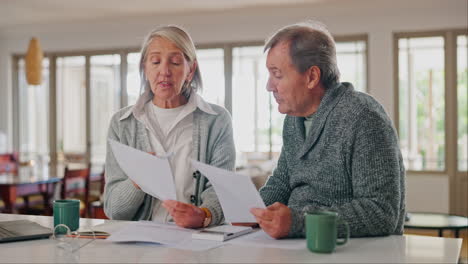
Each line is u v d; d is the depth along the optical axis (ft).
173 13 21.89
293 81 4.94
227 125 6.42
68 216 4.98
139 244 4.39
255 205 4.57
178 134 6.26
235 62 22.39
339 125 4.77
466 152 19.74
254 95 22.29
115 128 6.29
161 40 5.96
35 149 25.76
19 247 4.33
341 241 4.16
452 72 19.62
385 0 19.45
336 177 4.81
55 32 24.79
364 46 20.66
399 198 4.58
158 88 5.99
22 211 16.07
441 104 19.86
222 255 3.95
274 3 20.20
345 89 4.95
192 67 6.24
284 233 4.42
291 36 4.95
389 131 4.66
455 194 19.77
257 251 4.08
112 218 5.92
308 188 5.07
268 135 22.29
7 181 14.24
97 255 4.00
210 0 19.77
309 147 5.00
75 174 15.31
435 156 20.01
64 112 25.11
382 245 4.24
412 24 19.86
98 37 24.13
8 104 25.57
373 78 20.35
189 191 6.14
